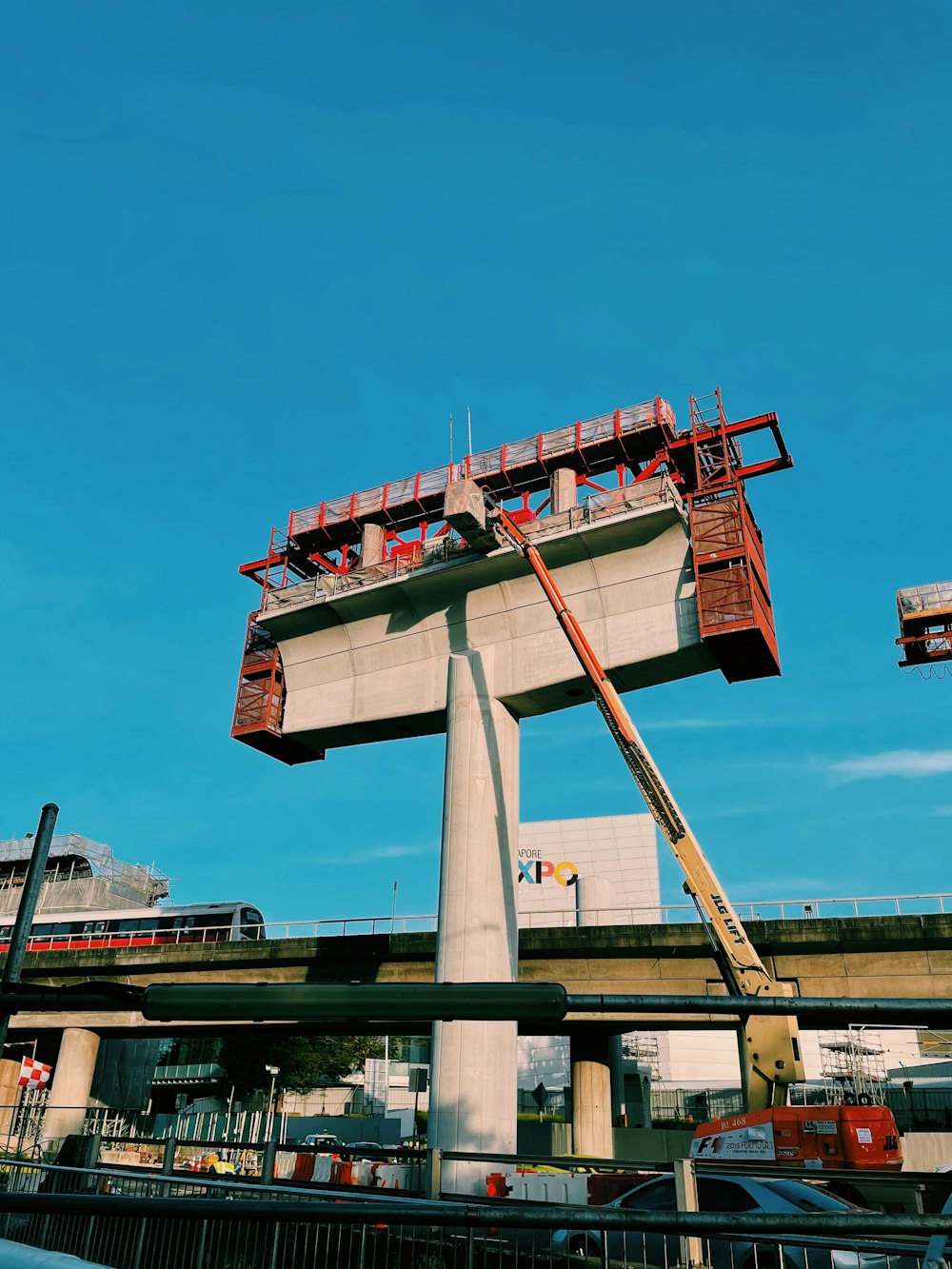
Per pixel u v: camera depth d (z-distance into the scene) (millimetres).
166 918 51938
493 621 41469
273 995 3244
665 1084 76375
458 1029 33625
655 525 38688
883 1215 4078
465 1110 32188
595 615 39594
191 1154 36750
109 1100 69625
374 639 44625
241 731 47031
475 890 36250
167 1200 3799
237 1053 72062
